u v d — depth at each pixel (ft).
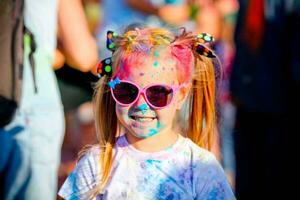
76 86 19.21
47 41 16.72
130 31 14.19
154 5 28.48
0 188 16.29
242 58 22.12
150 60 13.89
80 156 14.51
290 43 21.21
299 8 20.89
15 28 16.17
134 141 14.12
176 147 14.11
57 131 16.61
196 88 14.70
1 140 15.99
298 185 22.07
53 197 16.66
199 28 28.37
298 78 21.06
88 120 28.14
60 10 17.46
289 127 21.89
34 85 16.30
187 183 13.92
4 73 15.99
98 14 29.25
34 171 16.30
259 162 22.77
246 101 22.09
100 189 13.97
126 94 13.88
